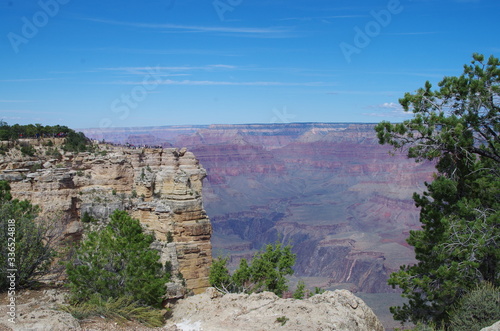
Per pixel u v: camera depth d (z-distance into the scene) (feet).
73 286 88.89
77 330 70.08
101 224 158.71
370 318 80.94
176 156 188.55
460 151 103.65
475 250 98.27
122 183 175.32
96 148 190.90
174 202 170.71
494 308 77.87
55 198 151.64
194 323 79.41
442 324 91.61
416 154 105.81
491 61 106.73
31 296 90.17
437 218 106.22
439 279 102.89
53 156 174.50
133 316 82.12
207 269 166.71
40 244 100.94
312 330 69.26
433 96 108.27
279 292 141.90
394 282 108.88
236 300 87.04
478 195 109.91
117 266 94.32
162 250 154.10
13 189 148.25
